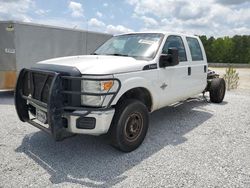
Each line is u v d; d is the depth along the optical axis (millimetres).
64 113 3557
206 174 3445
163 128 5324
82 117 3539
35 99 4016
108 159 3842
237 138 4824
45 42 9445
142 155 3998
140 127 4203
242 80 21625
